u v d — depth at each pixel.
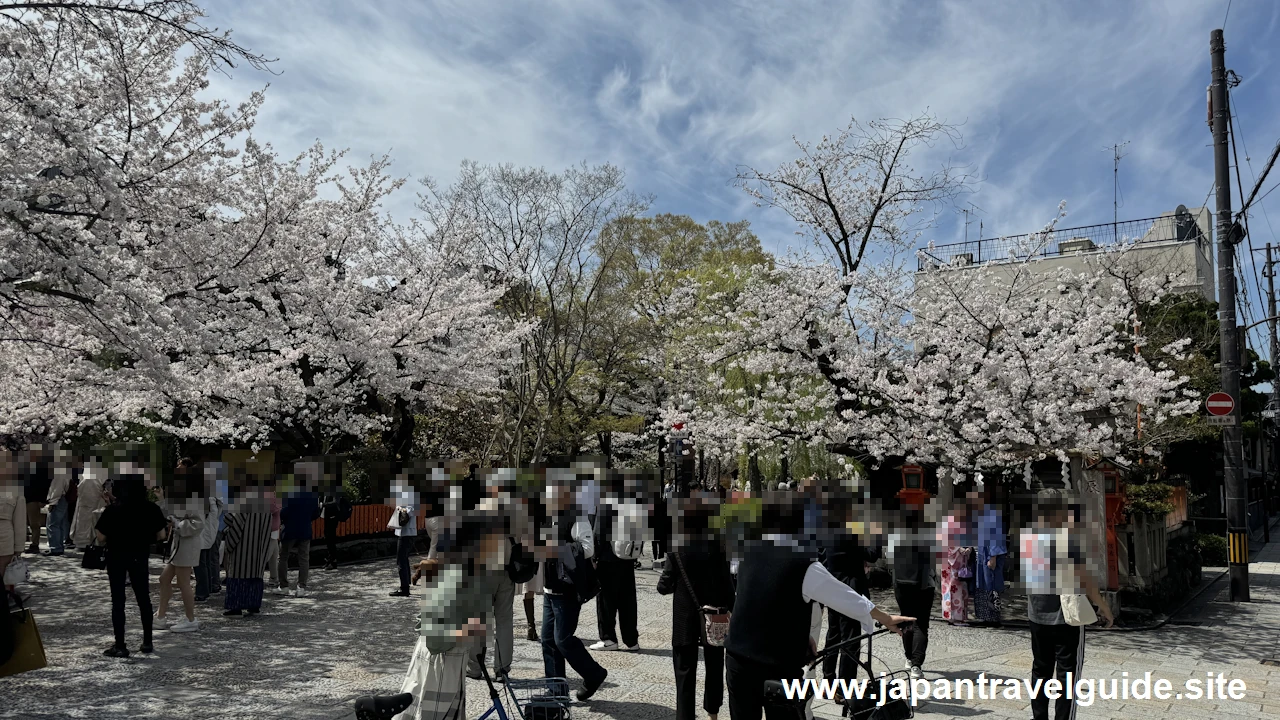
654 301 27.92
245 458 15.77
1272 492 43.16
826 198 14.52
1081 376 11.86
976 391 12.18
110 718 6.13
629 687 7.40
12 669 5.81
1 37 7.89
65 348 10.23
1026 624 11.41
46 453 10.79
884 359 13.57
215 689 6.99
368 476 18.61
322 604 11.59
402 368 17.64
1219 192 14.87
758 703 4.09
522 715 5.26
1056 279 13.90
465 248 18.77
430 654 4.70
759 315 14.19
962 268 13.62
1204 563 19.98
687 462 19.05
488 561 4.67
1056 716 5.71
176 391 11.07
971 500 8.23
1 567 7.90
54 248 8.16
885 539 7.35
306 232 14.90
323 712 6.39
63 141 8.02
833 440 13.57
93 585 12.52
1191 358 18.02
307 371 16.19
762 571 4.14
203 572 11.57
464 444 23.11
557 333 22.02
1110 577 11.57
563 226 21.94
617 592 8.97
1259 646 10.27
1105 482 11.91
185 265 10.48
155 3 8.45
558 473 6.63
